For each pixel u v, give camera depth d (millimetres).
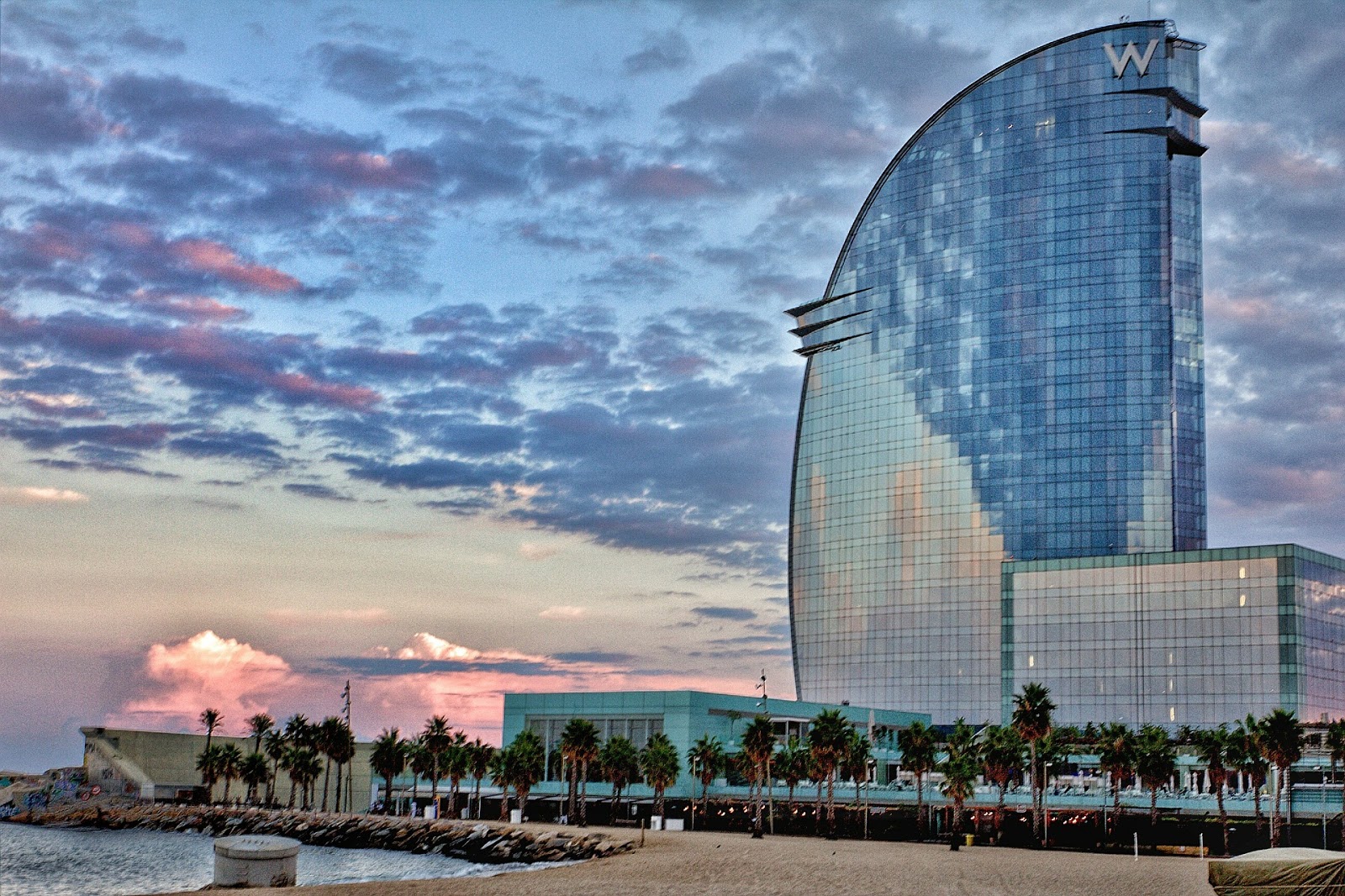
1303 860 73625
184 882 137500
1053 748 183875
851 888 98625
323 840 195625
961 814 198875
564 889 97250
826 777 194625
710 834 180250
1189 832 185625
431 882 104312
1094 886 99938
